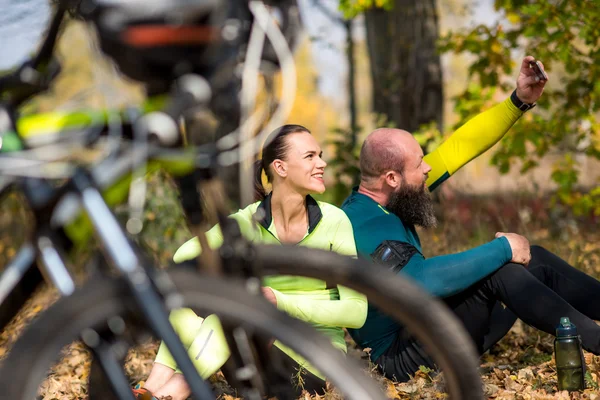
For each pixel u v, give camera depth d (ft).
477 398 6.86
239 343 7.89
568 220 32.78
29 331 6.53
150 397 12.12
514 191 35.83
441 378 14.40
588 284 15.55
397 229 15.25
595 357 15.37
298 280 13.57
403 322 6.97
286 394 8.98
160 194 25.36
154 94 7.45
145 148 6.93
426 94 42.29
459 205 36.35
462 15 41.42
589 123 30.37
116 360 7.23
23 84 7.86
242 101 7.19
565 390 13.84
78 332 6.60
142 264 6.68
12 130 7.36
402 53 42.47
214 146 7.16
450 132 29.40
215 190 7.31
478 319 15.24
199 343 12.23
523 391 14.06
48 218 7.13
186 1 7.04
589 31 26.61
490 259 14.56
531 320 14.67
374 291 6.97
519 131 29.35
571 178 31.40
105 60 7.45
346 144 36.81
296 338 6.62
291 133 13.87
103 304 6.63
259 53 7.19
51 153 7.09
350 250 14.08
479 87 29.14
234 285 6.78
